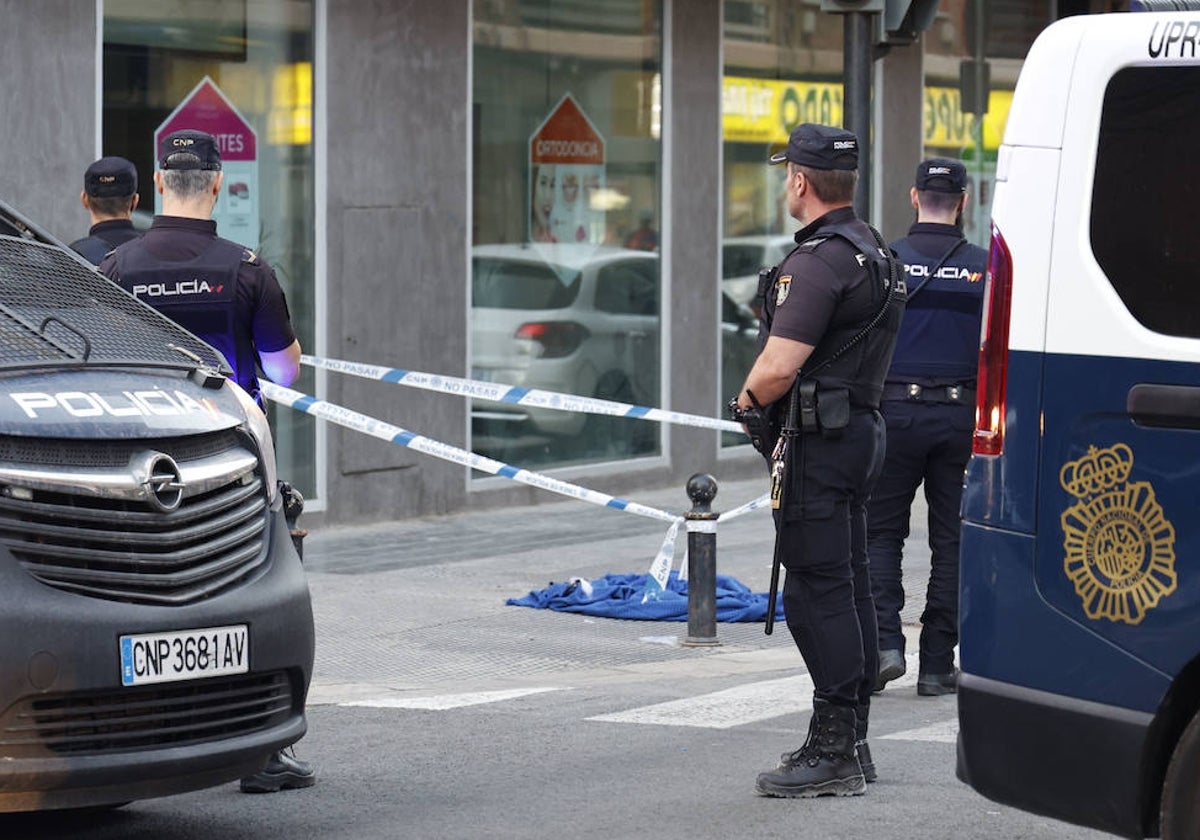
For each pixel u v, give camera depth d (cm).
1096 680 1116
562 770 1552
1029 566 1138
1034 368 1138
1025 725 1139
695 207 3625
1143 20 1120
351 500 3080
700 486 2184
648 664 2084
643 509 2367
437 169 3172
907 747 1633
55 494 1192
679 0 3559
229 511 1302
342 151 3034
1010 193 1151
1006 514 1146
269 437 1388
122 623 1191
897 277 1447
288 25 2975
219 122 2895
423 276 3161
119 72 2777
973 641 1162
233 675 1255
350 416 2464
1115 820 1116
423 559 2803
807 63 3872
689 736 1675
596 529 3123
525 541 2988
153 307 1531
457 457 2416
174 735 1227
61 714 1175
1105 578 1114
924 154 4200
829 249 1421
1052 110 1141
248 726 1279
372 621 2330
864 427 1434
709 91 3638
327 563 2759
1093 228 1124
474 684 1981
